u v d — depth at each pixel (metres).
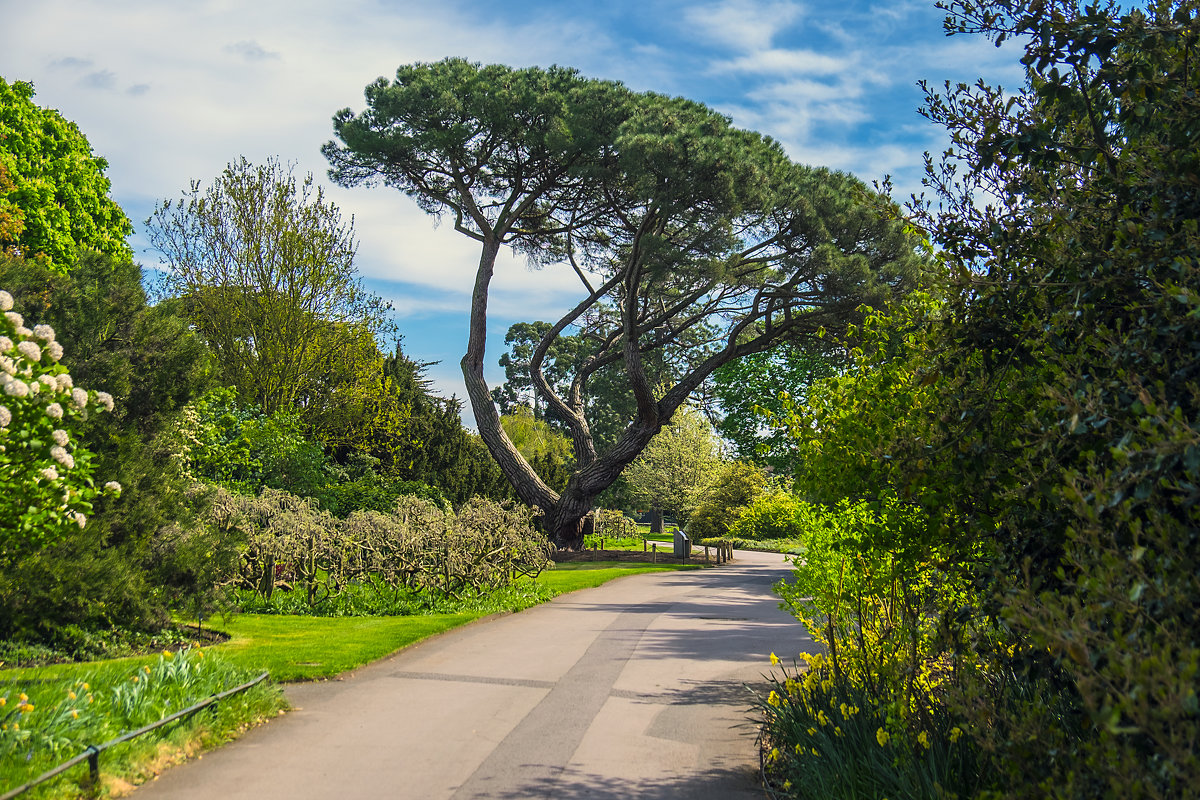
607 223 33.22
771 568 33.12
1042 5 4.99
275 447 26.61
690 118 28.16
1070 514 4.38
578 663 11.12
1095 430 4.23
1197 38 4.38
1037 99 5.56
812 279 27.31
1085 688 3.16
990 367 5.20
